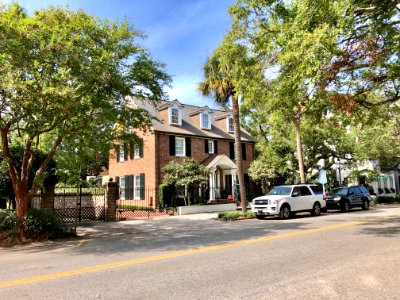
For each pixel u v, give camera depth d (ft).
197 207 78.54
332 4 25.61
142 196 91.15
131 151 52.21
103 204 64.85
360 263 23.68
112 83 39.83
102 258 28.60
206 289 18.44
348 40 32.01
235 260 25.73
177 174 79.92
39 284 20.48
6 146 40.96
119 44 42.63
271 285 18.86
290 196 62.90
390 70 34.30
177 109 97.60
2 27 34.45
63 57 36.99
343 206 76.07
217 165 96.78
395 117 81.87
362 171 103.40
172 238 40.24
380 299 16.37
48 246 37.63
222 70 61.57
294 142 95.81
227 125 109.81
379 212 71.15
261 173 96.73
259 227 48.42
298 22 27.86
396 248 28.96
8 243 39.17
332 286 18.48
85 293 18.33
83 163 59.67
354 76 38.01
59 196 71.15
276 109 42.88
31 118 38.50
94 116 42.63
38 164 53.98
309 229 43.68
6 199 56.03
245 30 39.11
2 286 20.25
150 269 23.62
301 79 28.94
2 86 33.37
